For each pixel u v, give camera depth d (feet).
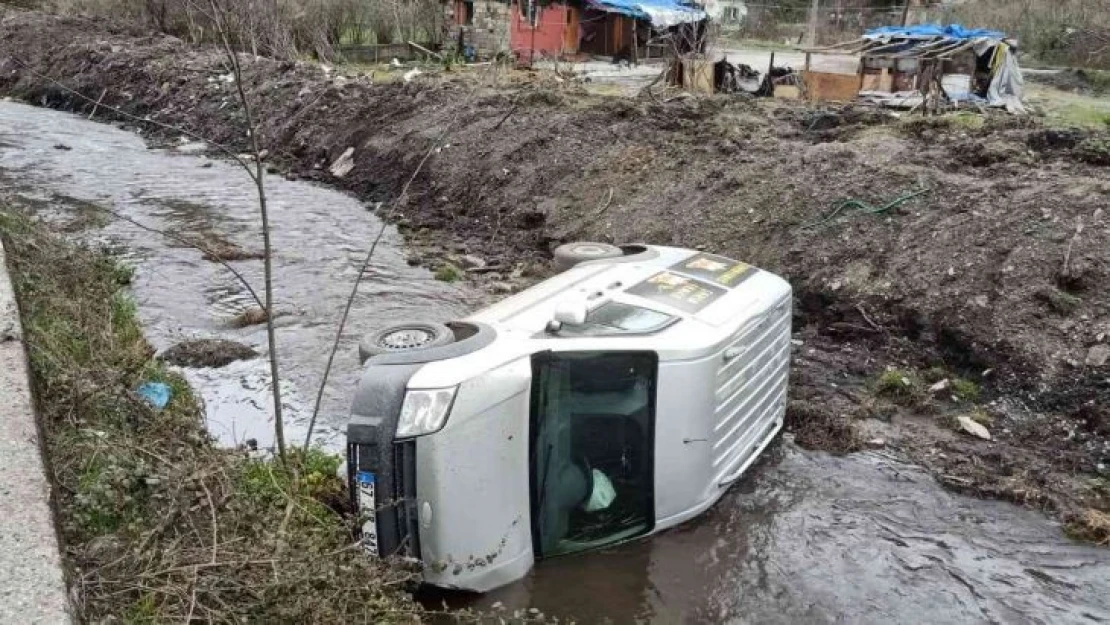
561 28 109.29
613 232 39.88
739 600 17.69
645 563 18.48
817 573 18.51
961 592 18.02
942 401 26.00
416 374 15.72
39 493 14.49
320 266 39.24
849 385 27.07
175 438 19.49
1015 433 24.20
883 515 20.59
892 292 29.99
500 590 17.07
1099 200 29.71
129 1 97.35
